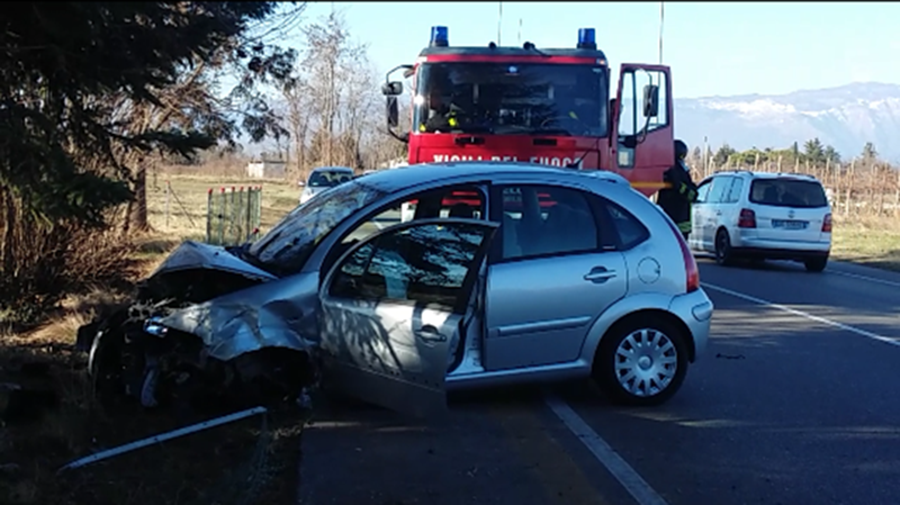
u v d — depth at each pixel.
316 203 7.15
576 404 7.06
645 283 6.84
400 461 5.64
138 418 6.10
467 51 12.72
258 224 21.97
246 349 5.81
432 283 5.83
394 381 5.89
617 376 6.87
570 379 6.76
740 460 5.84
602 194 6.91
